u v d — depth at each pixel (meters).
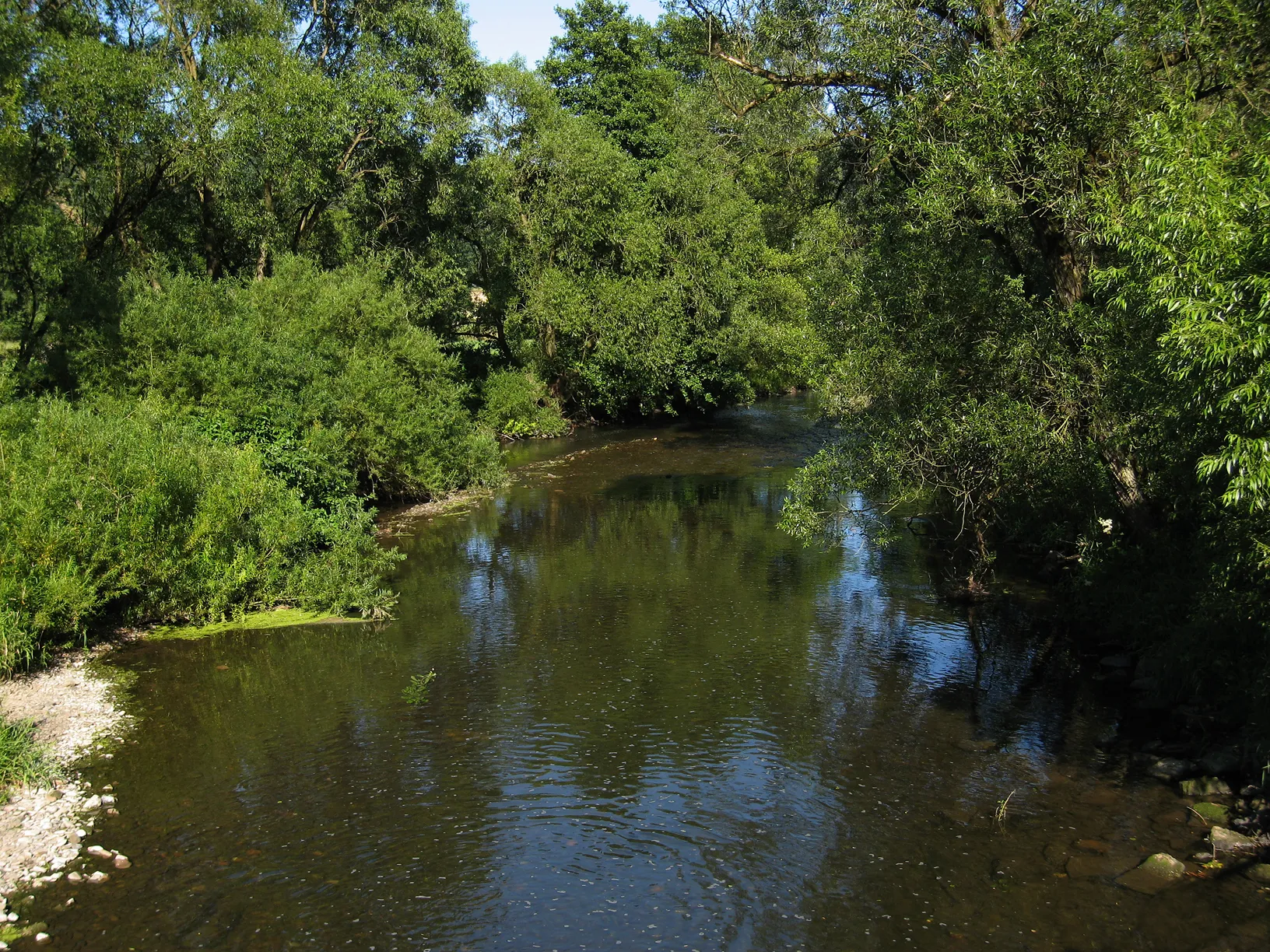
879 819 7.54
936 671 10.84
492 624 12.92
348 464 19.12
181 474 12.61
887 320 11.50
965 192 10.30
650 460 27.48
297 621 12.95
